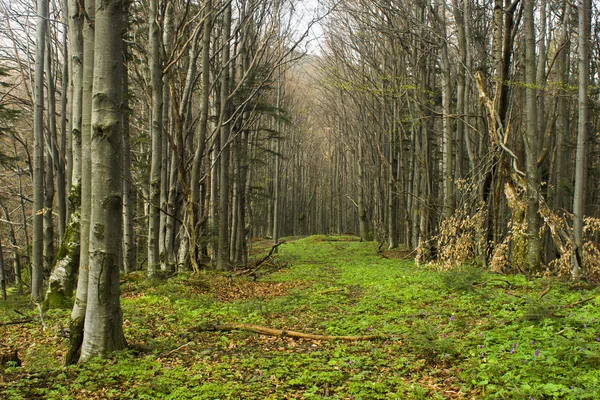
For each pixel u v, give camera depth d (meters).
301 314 9.70
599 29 17.30
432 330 7.11
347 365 6.22
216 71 18.14
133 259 15.98
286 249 30.94
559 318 7.01
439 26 19.03
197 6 15.52
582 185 11.85
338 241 37.25
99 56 6.18
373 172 34.31
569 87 13.98
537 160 13.52
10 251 26.25
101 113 6.18
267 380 5.78
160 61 13.78
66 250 10.62
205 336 7.97
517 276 11.95
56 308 10.27
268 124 31.73
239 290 12.83
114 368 6.02
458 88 17.88
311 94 48.84
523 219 13.19
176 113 13.70
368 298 11.00
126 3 13.07
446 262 13.43
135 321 8.70
